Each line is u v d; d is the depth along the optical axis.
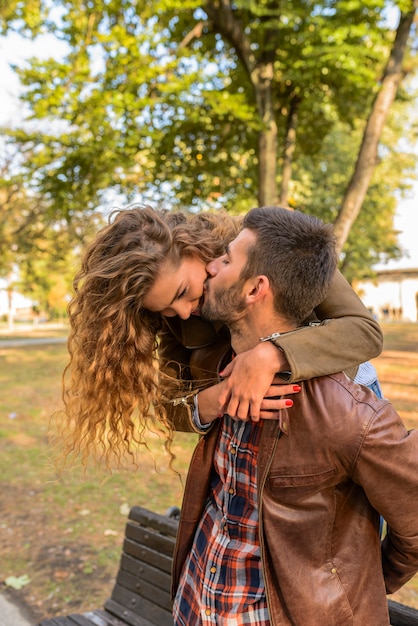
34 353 17.42
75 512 3.99
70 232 18.69
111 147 6.37
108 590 2.98
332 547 1.19
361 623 1.17
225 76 7.18
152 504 4.07
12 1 6.48
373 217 17.28
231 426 1.34
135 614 2.16
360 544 1.20
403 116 15.23
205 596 1.29
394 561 1.29
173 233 1.33
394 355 12.02
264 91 6.85
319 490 1.16
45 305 49.31
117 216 1.40
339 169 15.11
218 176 8.80
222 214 1.60
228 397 1.23
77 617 2.22
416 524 1.14
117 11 6.53
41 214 18.05
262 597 1.24
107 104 6.01
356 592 1.17
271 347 1.18
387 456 1.09
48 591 2.98
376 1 5.82
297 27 6.85
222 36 7.27
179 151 8.20
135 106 6.03
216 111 6.45
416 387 7.75
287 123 8.02
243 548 1.26
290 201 8.83
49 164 7.11
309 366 1.15
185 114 6.85
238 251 1.24
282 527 1.17
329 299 1.31
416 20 6.45
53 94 6.01
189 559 1.43
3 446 5.75
